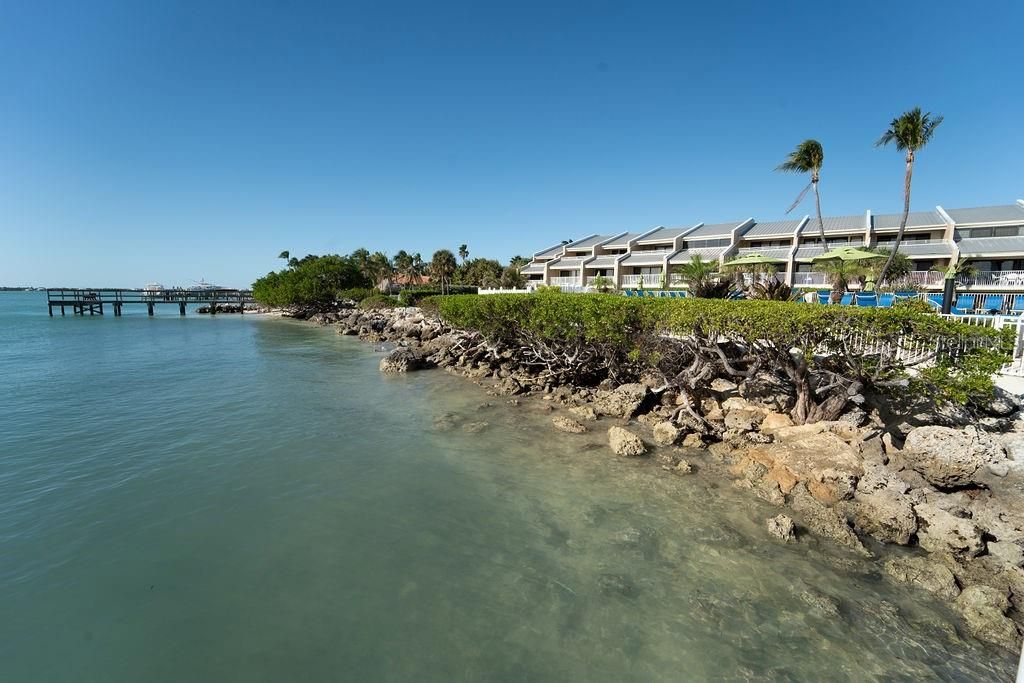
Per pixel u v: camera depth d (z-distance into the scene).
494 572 7.39
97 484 10.68
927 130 30.08
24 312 94.81
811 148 38.56
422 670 5.52
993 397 11.24
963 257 38.72
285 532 8.60
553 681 5.35
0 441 13.59
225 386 21.44
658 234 66.81
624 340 15.90
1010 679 5.32
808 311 11.36
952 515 8.03
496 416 16.12
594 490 10.27
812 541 8.13
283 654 5.78
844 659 5.63
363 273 88.06
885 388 12.23
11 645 5.90
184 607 6.63
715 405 14.95
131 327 57.50
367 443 13.41
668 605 6.60
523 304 20.48
